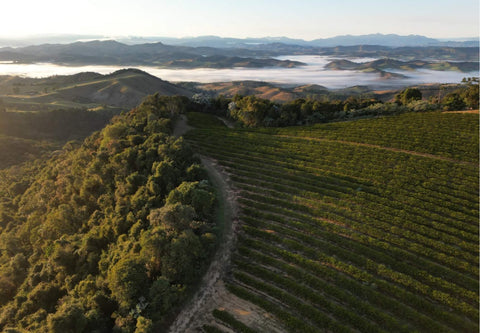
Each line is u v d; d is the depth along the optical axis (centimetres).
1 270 4922
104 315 2841
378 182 4909
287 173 5422
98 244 4125
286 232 3897
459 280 3102
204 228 3619
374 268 3281
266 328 2753
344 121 8412
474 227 3741
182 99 11188
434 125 6506
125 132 6994
